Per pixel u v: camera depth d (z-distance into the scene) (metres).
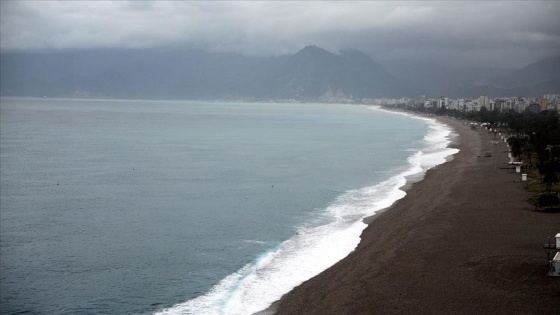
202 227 61.91
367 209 68.38
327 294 39.22
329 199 76.50
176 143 163.50
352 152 139.50
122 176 99.44
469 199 69.44
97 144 158.25
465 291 38.44
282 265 47.06
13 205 73.50
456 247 48.56
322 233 57.28
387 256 46.91
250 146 156.38
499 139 163.62
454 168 100.25
